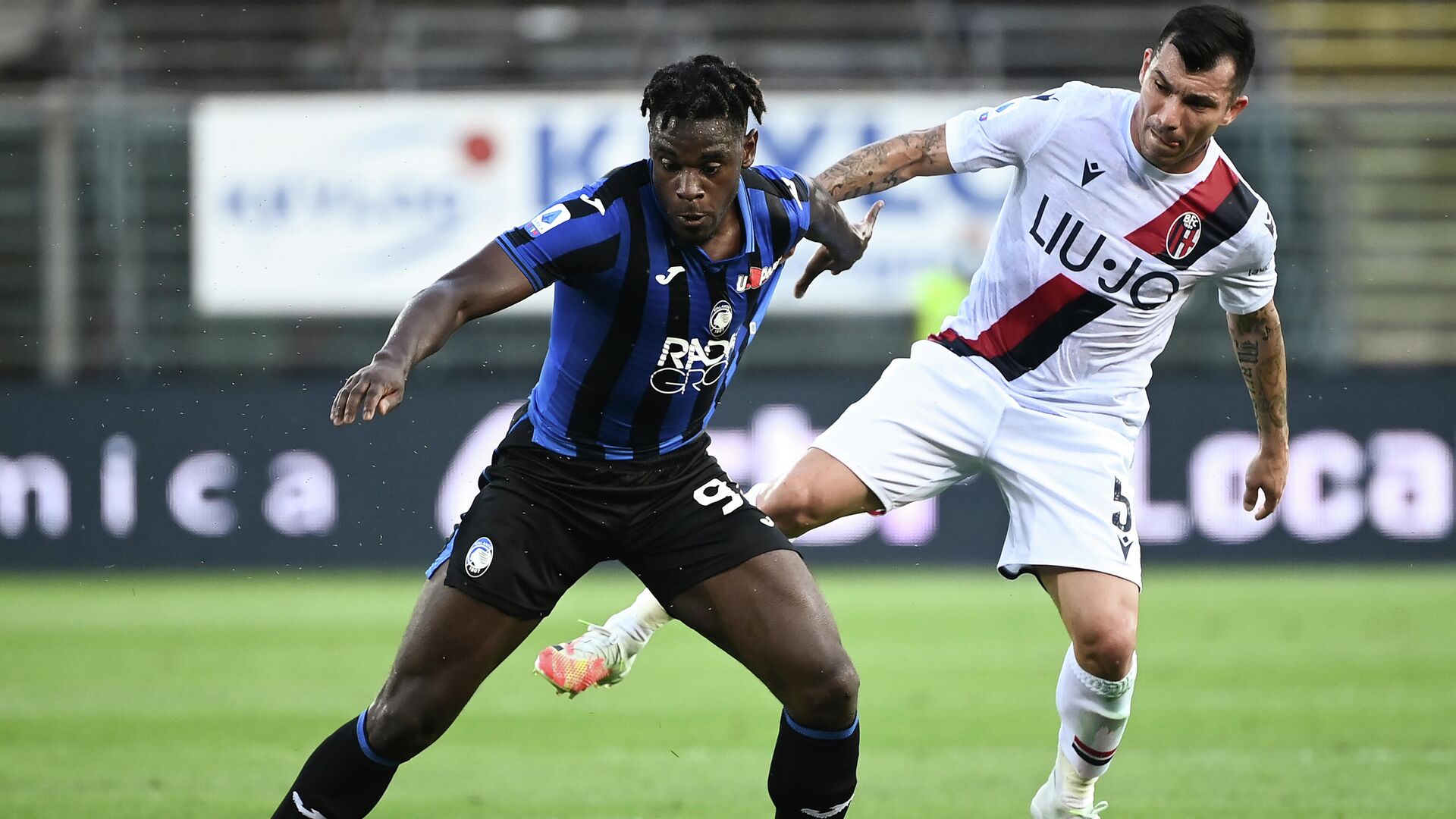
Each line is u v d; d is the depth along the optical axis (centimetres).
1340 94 5553
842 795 1430
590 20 6475
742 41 6456
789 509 1716
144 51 6438
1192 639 3538
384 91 6362
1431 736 2378
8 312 5706
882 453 1733
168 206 5494
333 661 3253
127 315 5503
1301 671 3062
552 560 1381
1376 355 6012
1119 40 6328
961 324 1791
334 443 5053
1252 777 2066
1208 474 5022
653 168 1298
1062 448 1698
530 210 5131
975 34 6378
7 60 6425
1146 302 1683
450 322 1269
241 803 1908
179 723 2505
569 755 2253
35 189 5691
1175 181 1633
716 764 2186
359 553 5053
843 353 5600
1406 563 5016
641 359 1358
